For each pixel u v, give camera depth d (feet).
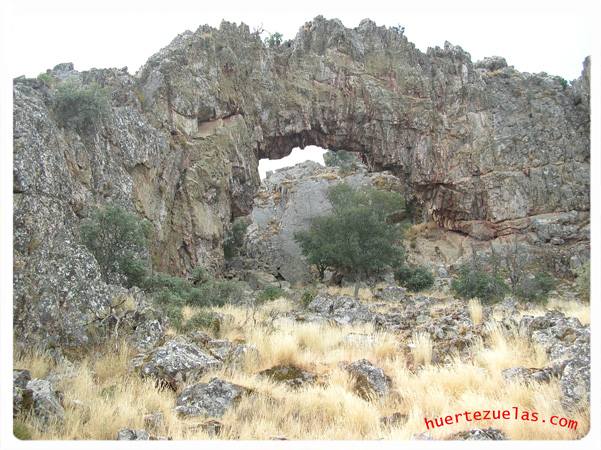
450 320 56.75
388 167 194.39
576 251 177.47
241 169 160.45
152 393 34.71
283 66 182.91
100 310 45.16
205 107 154.51
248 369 41.27
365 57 190.80
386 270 154.20
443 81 196.13
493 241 186.91
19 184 53.26
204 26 167.22
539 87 201.77
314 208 215.31
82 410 30.76
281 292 113.91
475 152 191.83
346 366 40.34
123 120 118.52
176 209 139.33
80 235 75.15
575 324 46.01
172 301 72.64
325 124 183.11
